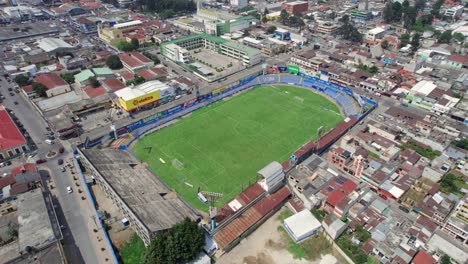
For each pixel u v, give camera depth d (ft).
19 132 517.14
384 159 469.98
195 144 522.06
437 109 582.76
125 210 363.15
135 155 495.41
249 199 391.86
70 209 394.11
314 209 389.19
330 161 474.49
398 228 358.02
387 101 649.20
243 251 348.18
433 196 391.45
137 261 335.26
